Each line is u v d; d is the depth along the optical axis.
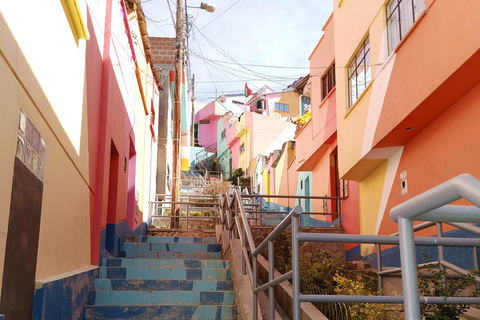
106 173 6.38
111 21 6.65
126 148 8.42
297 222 3.25
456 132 5.84
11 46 2.88
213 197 14.58
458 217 1.25
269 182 22.80
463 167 5.66
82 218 5.33
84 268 5.35
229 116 36.41
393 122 6.71
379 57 7.32
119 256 7.48
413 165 7.09
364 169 8.77
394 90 6.68
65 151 4.42
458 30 5.00
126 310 5.12
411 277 1.24
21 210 3.12
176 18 13.66
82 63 5.10
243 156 31.61
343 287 5.26
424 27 5.77
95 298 5.33
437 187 1.16
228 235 7.46
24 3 3.14
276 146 30.91
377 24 7.43
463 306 4.07
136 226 9.75
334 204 11.82
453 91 5.56
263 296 6.35
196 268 6.24
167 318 5.17
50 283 3.63
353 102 8.80
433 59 5.54
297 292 3.14
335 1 9.88
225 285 5.86
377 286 6.16
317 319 4.51
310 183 14.55
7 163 2.81
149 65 12.24
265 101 35.81
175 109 13.23
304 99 26.28
